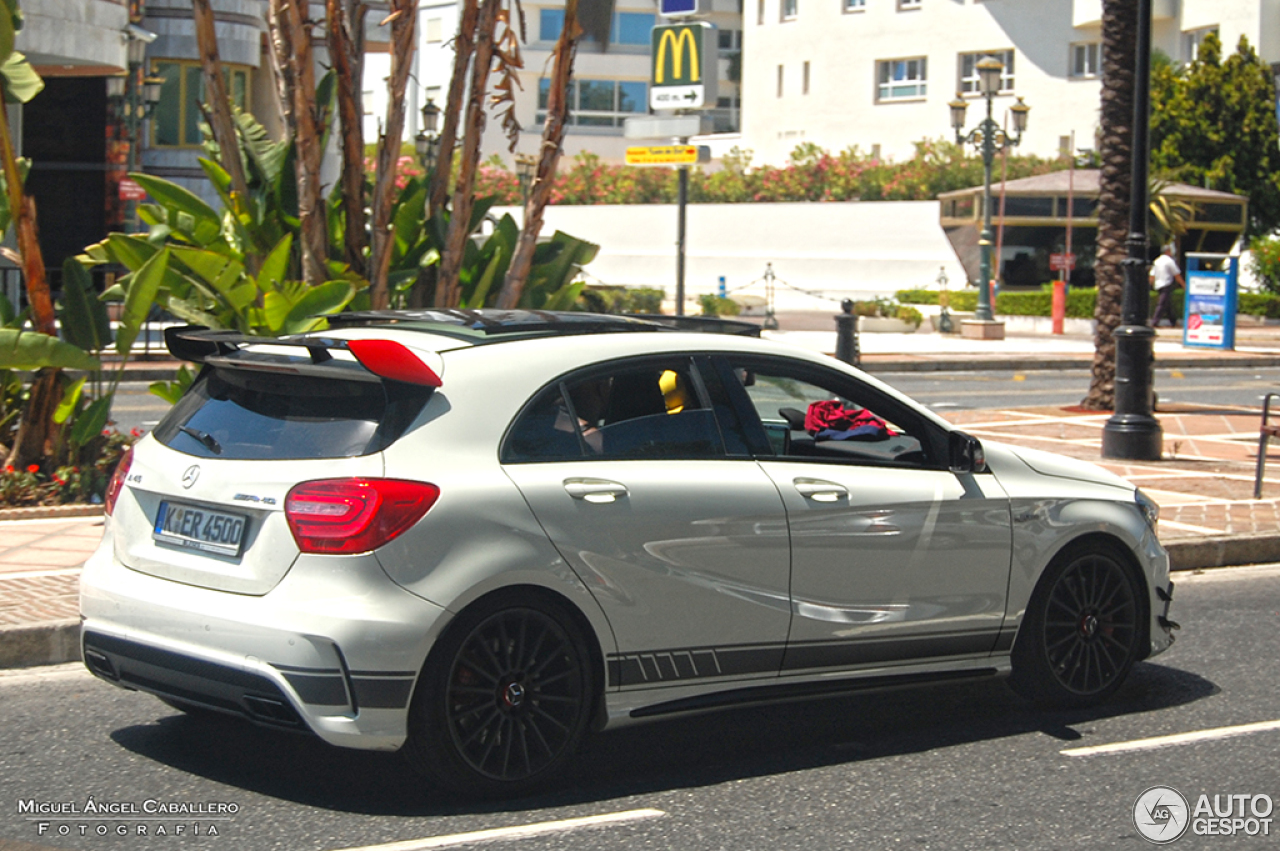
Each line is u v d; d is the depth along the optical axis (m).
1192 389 22.00
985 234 32.66
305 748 5.55
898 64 51.94
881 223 45.69
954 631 5.92
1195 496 11.60
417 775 5.24
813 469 5.65
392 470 4.73
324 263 10.92
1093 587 6.34
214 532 4.90
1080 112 47.62
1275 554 10.04
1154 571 6.47
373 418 4.86
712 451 5.45
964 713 6.31
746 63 56.81
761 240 48.56
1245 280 40.50
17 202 9.98
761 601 5.40
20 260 10.11
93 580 5.24
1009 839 4.71
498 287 12.16
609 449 5.21
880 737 5.92
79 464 10.30
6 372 10.57
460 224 11.30
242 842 4.55
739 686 5.43
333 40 11.02
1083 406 17.92
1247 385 22.88
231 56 32.72
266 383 5.19
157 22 32.25
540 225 11.65
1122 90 17.25
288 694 4.61
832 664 5.64
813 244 47.34
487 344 5.18
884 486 5.75
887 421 5.98
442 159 12.01
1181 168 40.78
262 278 10.13
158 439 5.32
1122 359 13.86
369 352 4.79
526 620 4.94
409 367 4.86
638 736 5.87
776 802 5.05
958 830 4.79
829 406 5.91
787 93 55.19
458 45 11.35
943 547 5.85
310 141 10.86
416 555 4.69
